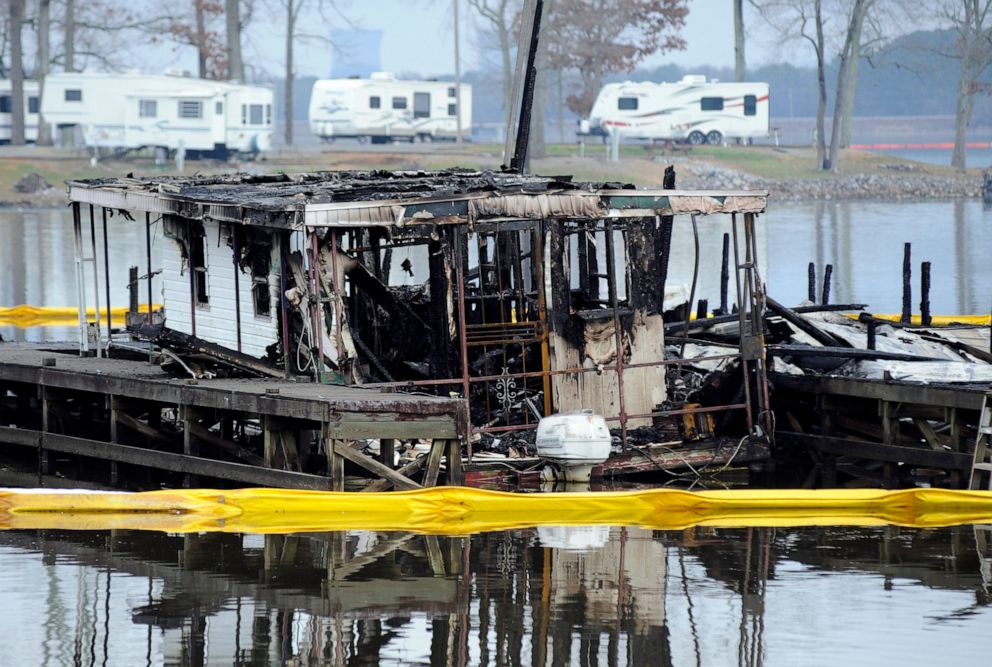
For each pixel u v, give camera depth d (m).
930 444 72.50
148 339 72.69
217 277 79.25
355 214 68.44
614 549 60.69
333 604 52.88
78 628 50.19
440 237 71.75
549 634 49.69
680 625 50.56
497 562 58.44
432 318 75.75
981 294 149.75
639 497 67.00
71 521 65.44
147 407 77.25
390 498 65.25
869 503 68.00
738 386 78.69
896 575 56.91
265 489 66.31
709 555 59.78
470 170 92.75
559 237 73.69
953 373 76.50
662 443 75.25
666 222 80.56
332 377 71.19
